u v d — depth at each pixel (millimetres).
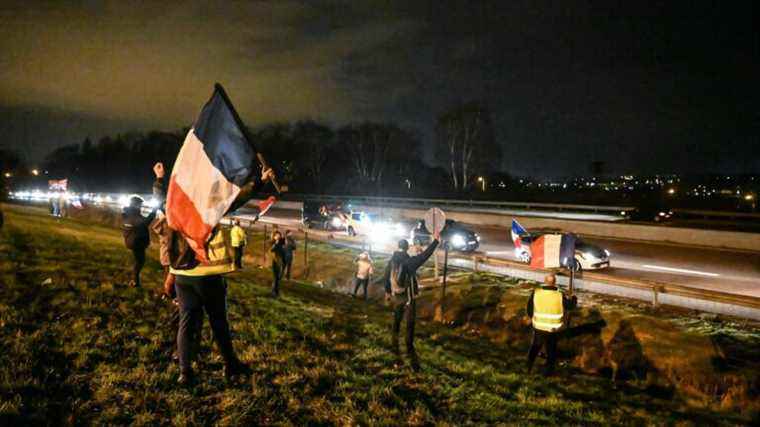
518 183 69750
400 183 82250
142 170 123438
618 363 10180
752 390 8758
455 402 6184
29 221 27094
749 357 9695
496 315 13453
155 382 5273
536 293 8727
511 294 14492
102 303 8203
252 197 4973
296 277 22016
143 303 8586
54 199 39094
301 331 8289
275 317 9000
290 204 58812
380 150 80188
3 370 5082
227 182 4820
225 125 4922
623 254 24047
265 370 6020
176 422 4543
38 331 6371
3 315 6871
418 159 83250
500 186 67688
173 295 6008
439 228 11281
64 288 9016
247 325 8016
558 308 8555
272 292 13094
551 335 8602
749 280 18141
